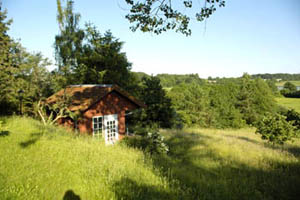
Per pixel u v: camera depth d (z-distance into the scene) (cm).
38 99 1371
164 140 1165
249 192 508
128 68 2752
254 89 4753
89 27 2447
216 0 556
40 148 616
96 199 372
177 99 4375
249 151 950
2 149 569
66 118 1328
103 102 1377
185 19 598
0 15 1212
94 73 2444
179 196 416
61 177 441
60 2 1856
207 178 588
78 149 645
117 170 509
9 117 1066
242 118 4738
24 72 1181
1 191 353
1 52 1075
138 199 384
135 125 2155
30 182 401
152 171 562
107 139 1398
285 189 545
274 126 1195
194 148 1016
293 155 912
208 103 4297
